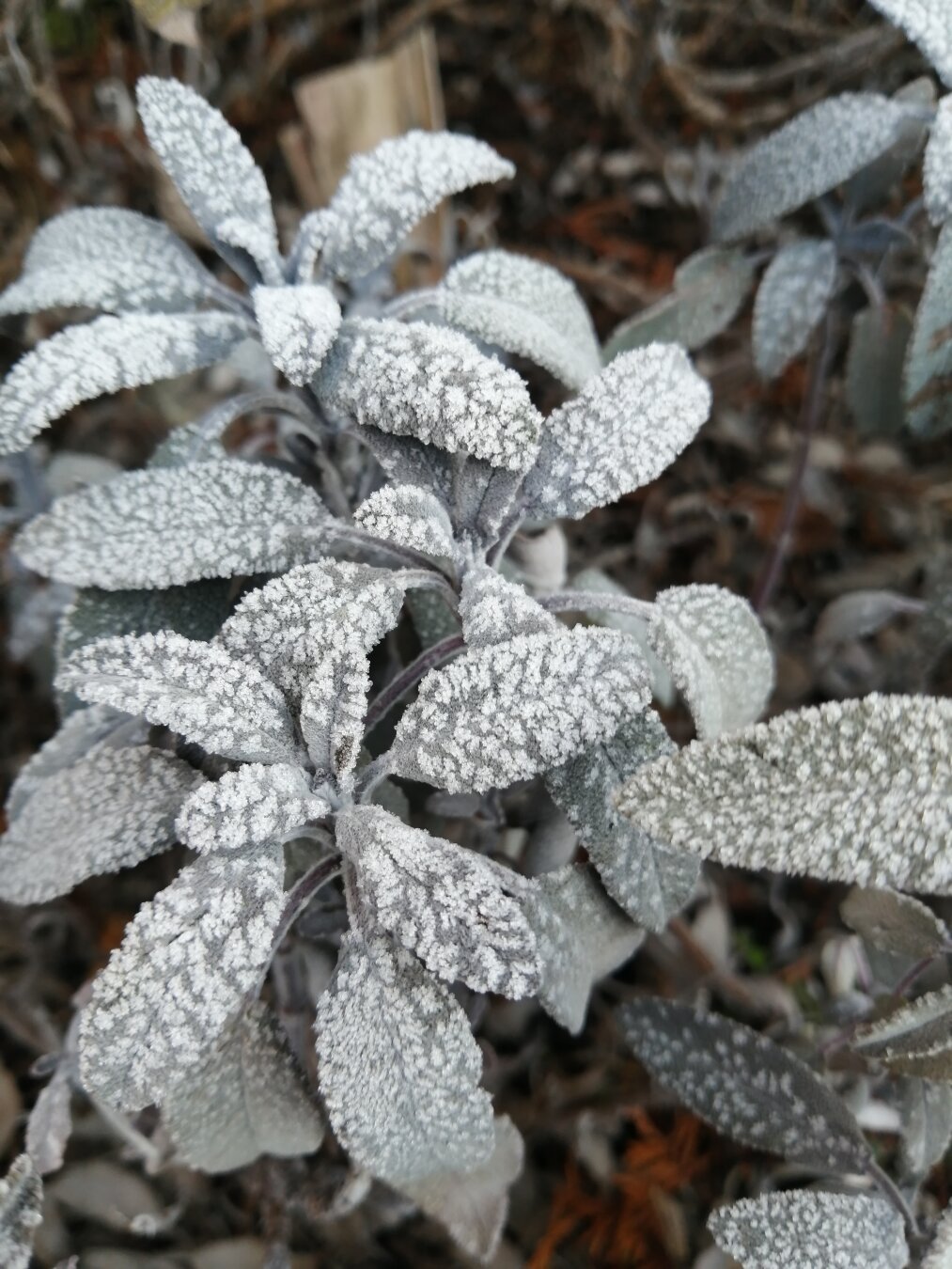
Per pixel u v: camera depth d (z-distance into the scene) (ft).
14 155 0.97
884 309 0.81
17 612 0.85
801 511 1.03
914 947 0.58
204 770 0.55
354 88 0.94
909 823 0.42
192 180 0.61
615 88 1.08
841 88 1.01
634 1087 0.79
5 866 0.55
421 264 0.95
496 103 1.12
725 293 0.81
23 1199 0.54
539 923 0.53
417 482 0.56
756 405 1.07
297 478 0.58
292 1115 0.56
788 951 0.86
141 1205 0.72
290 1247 0.73
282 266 0.62
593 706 0.47
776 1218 0.53
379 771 0.51
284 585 0.51
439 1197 0.54
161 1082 0.45
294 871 0.60
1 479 0.91
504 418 0.50
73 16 0.97
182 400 0.99
